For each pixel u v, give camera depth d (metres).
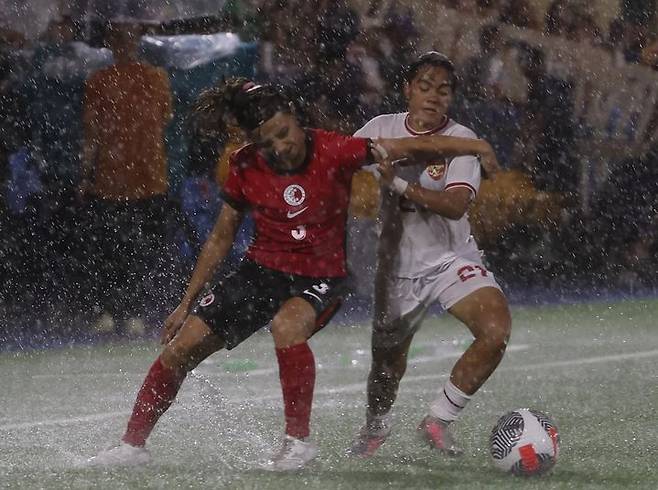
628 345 38.00
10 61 38.78
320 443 20.73
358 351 36.47
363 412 24.70
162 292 40.72
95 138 39.75
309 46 44.69
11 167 39.28
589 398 27.06
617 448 20.36
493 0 50.28
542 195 51.59
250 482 17.25
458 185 19.64
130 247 40.59
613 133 53.81
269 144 18.45
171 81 40.53
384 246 20.33
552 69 51.91
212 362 33.31
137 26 40.06
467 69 50.09
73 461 19.16
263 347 37.00
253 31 43.28
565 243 52.38
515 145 51.38
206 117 18.70
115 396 27.28
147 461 18.73
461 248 20.25
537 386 29.09
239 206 19.34
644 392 28.02
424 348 37.38
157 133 40.19
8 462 19.08
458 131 20.14
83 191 39.91
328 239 18.88
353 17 45.53
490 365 19.20
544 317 45.88
